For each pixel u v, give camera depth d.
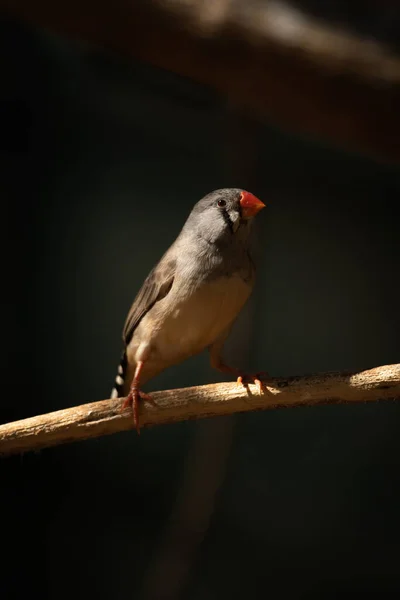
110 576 11.24
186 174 13.23
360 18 10.54
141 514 11.72
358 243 13.26
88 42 8.11
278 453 11.97
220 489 9.11
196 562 10.18
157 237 12.81
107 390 12.19
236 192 5.73
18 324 12.40
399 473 11.75
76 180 13.12
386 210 13.43
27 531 11.68
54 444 4.90
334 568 11.02
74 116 13.16
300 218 13.30
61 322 12.53
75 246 12.80
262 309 12.57
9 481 11.84
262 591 10.83
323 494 11.66
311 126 8.25
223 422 9.06
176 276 5.80
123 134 13.34
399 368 4.68
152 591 9.12
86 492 11.96
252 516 11.51
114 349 12.33
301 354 12.50
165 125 13.27
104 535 11.58
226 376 9.50
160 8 7.54
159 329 5.96
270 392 4.82
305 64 7.58
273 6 7.83
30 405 12.20
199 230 5.75
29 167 12.97
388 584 10.85
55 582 11.29
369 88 7.61
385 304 12.88
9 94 12.70
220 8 7.54
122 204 13.00
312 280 12.94
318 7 10.23
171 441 12.16
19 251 12.61
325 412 12.23
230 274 5.69
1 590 11.22
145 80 12.23
